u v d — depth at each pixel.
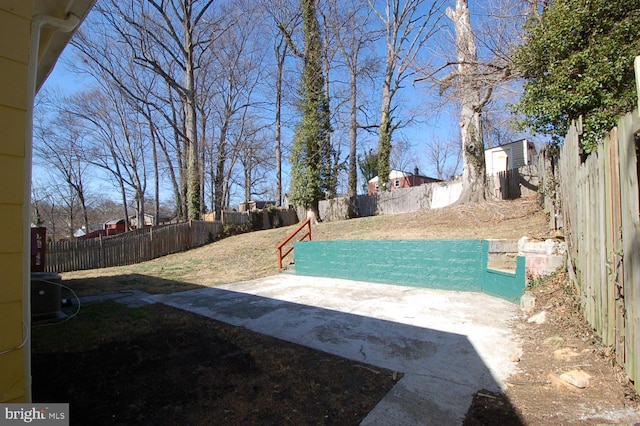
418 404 2.48
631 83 5.17
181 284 8.17
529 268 4.80
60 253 12.14
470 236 7.82
